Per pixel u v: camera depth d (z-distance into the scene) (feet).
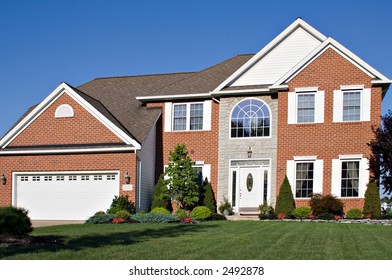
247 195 84.64
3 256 34.63
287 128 81.46
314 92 80.94
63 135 84.53
